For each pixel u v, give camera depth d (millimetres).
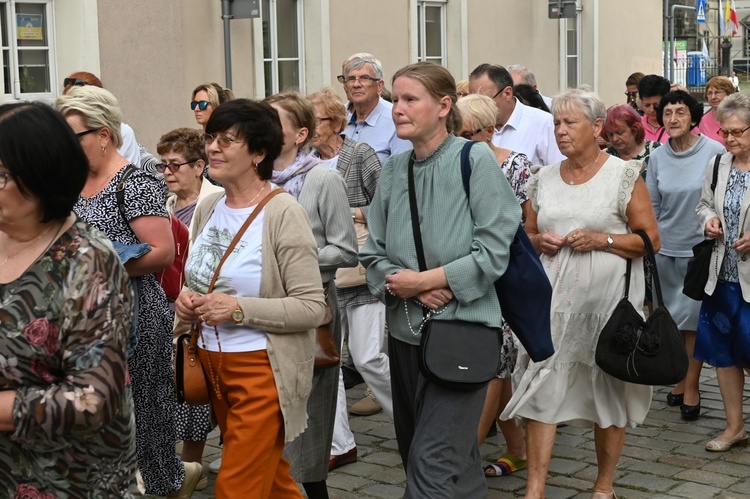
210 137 4863
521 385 6062
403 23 16516
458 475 4898
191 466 6145
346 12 15359
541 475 6051
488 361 4875
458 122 4992
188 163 6980
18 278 3201
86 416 3129
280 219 4867
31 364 3186
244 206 4938
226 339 4840
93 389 3141
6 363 3180
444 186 4898
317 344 5633
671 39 25750
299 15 14977
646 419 7992
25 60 11430
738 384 7273
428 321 4906
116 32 11953
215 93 9500
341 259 5902
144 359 5508
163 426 5668
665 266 8461
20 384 3201
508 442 6801
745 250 7051
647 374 5773
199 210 5105
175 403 5738
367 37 15797
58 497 3285
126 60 12086
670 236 8422
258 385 4812
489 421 6746
